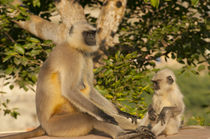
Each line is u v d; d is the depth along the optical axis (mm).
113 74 10195
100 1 13211
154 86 8633
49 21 12422
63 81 8047
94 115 7820
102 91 9711
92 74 9016
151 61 11734
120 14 11344
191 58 11094
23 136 8266
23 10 10508
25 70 10391
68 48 8422
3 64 10648
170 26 10945
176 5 12039
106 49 11305
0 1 10078
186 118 13391
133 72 10297
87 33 8602
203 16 11719
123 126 9039
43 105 8281
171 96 8352
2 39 10477
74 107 8422
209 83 25234
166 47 11242
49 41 10406
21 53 9664
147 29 12320
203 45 11102
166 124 7973
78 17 11242
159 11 12219
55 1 11414
